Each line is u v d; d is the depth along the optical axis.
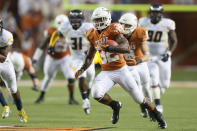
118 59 23.95
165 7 62.34
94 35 24.06
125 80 24.09
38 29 67.94
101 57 24.22
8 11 66.00
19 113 27.73
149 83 29.58
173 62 78.56
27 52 66.38
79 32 34.34
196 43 78.19
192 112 33.22
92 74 34.66
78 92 49.38
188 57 79.38
